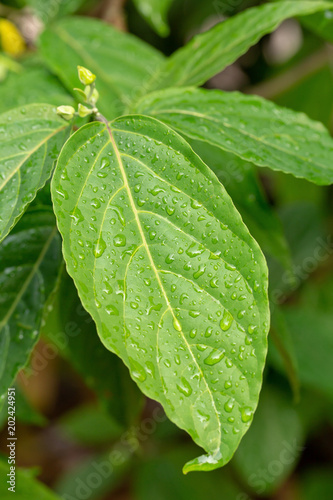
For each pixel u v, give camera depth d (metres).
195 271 0.56
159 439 1.10
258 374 0.55
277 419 0.85
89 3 0.89
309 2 0.66
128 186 0.57
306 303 1.08
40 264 0.62
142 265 0.56
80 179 0.57
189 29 1.04
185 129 0.60
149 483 1.09
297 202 1.06
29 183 0.58
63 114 0.60
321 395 0.98
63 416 1.31
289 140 0.61
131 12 1.02
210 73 0.65
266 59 1.14
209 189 0.57
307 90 1.04
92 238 0.56
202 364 0.55
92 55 0.70
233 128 0.61
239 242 0.56
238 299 0.56
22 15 0.86
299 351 0.82
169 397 0.55
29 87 0.69
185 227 0.57
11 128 0.60
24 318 0.62
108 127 0.58
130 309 0.56
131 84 0.70
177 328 0.56
